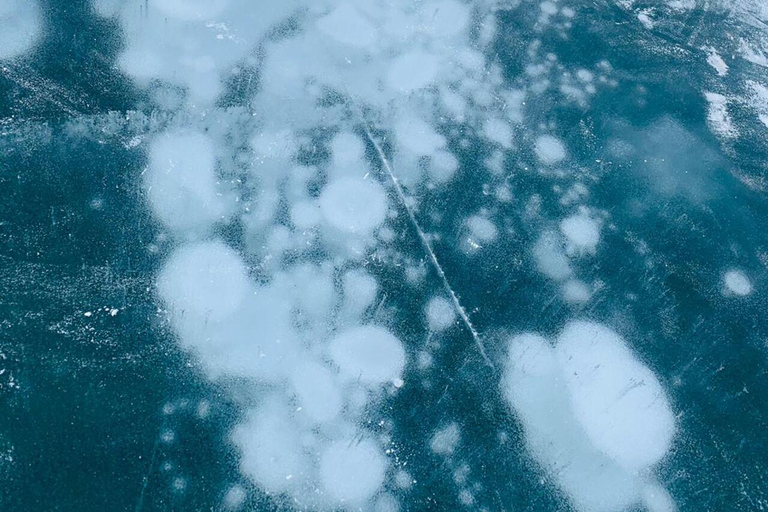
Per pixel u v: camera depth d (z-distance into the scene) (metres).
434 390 2.02
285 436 1.86
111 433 1.78
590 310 2.29
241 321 2.08
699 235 2.56
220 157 2.47
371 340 2.10
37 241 2.11
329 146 2.60
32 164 2.29
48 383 1.84
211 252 2.22
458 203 2.52
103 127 2.45
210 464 1.77
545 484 1.87
